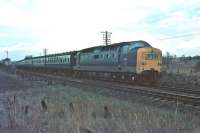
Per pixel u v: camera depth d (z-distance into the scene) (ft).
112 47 127.34
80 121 44.62
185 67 230.48
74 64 173.06
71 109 54.19
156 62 110.11
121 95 76.74
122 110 53.72
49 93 89.56
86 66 154.40
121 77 120.78
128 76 115.24
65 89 98.63
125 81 117.50
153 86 98.94
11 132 41.32
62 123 45.03
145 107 56.49
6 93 96.73
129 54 112.47
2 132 41.42
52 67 222.07
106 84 104.42
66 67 188.65
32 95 86.89
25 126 43.73
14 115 52.42
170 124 41.16
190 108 53.88
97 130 40.60
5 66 413.39
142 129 39.24
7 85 129.18
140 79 109.09
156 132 38.01
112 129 40.96
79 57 164.45
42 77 163.12
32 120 47.98
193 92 79.30
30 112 56.34
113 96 77.10
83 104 60.29
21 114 54.39
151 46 114.62
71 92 89.40
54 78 146.82
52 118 49.83
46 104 63.16
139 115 47.62
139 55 107.86
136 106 58.44
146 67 108.17
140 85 103.35
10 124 45.27
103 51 134.72
